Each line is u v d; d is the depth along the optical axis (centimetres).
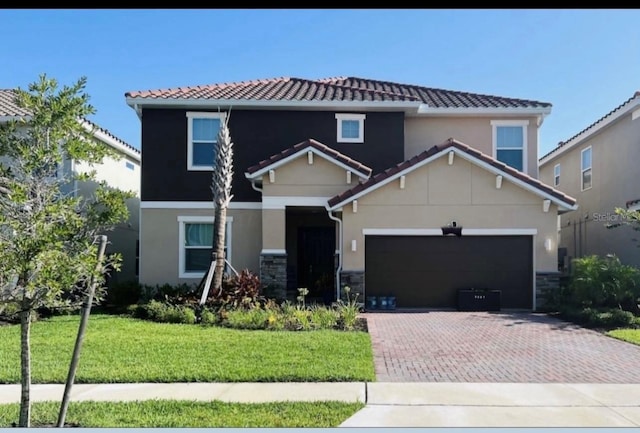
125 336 1109
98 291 654
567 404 682
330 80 2347
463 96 2097
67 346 1009
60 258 533
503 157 1945
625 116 1875
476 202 1609
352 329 1223
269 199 1723
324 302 1784
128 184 2283
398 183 1619
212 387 762
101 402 690
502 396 716
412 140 1958
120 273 2123
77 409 658
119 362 884
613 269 1418
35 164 562
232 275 1773
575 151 2348
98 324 1284
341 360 898
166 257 1827
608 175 2006
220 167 1572
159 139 1844
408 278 1620
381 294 1620
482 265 1616
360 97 1881
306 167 1733
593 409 663
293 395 722
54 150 585
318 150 1705
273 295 1673
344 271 1596
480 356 956
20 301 553
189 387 763
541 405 678
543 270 1588
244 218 1842
